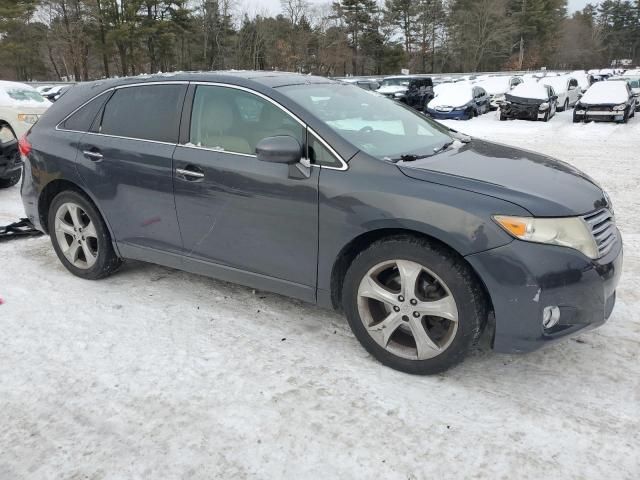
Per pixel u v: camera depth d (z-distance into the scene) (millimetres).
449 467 2326
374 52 67875
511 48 77750
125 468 2344
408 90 24438
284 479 2279
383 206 2818
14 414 2695
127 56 52062
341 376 2980
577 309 2662
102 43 50531
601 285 2686
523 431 2537
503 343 2715
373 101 3926
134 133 3820
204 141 3512
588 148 12055
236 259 3477
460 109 19641
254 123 3352
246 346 3305
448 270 2715
